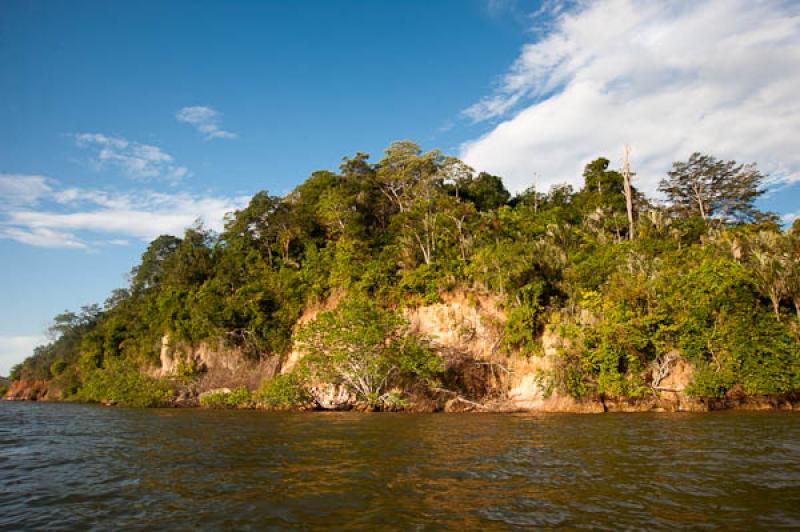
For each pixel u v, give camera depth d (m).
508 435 20.48
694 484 11.55
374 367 35.44
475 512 9.49
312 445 18.16
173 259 63.84
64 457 16.69
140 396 47.00
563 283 39.66
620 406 33.75
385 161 64.50
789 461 14.22
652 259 41.00
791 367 32.44
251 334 49.19
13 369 105.44
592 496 10.59
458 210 47.84
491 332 39.44
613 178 65.88
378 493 10.96
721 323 34.00
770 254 37.88
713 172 66.75
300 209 60.78
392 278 45.00
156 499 10.94
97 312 93.00
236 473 13.41
